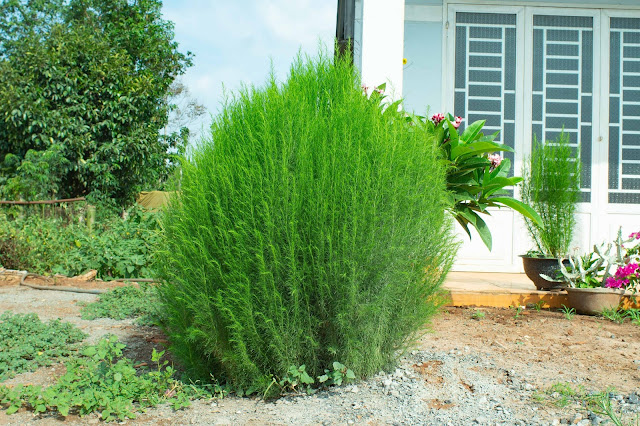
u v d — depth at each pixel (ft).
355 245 9.92
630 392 10.35
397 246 10.30
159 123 54.90
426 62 25.12
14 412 10.07
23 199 38.78
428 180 10.96
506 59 25.18
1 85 43.98
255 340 10.16
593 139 25.27
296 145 10.42
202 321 10.27
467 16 25.16
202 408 10.25
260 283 9.88
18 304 20.40
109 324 17.49
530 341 14.10
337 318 10.19
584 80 25.29
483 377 11.21
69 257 27.14
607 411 8.74
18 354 13.47
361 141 10.53
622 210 25.12
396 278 10.47
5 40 69.26
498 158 18.38
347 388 10.59
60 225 30.76
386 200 10.31
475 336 14.57
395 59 19.36
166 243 11.18
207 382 11.53
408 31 25.11
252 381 10.62
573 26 25.26
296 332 10.16
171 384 11.21
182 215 10.75
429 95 25.09
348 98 11.02
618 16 25.26
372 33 19.36
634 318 16.65
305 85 11.09
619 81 25.34
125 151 47.34
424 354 12.69
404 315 10.95
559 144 21.70
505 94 25.20
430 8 25.09
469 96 25.18
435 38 25.11
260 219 10.10
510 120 25.18
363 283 10.22
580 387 10.44
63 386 10.88
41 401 10.18
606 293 17.31
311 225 10.03
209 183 10.63
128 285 22.02
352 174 10.24
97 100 47.62
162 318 13.29
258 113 10.84
